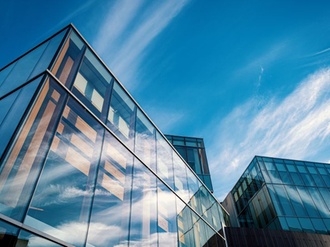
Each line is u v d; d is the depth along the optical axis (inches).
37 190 253.0
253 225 1073.5
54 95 331.0
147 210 422.0
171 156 649.0
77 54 425.7
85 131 361.7
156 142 597.0
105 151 385.7
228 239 688.4
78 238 271.4
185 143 1189.7
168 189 541.6
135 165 453.1
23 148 258.2
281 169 1134.4
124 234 339.0
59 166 294.2
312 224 921.5
